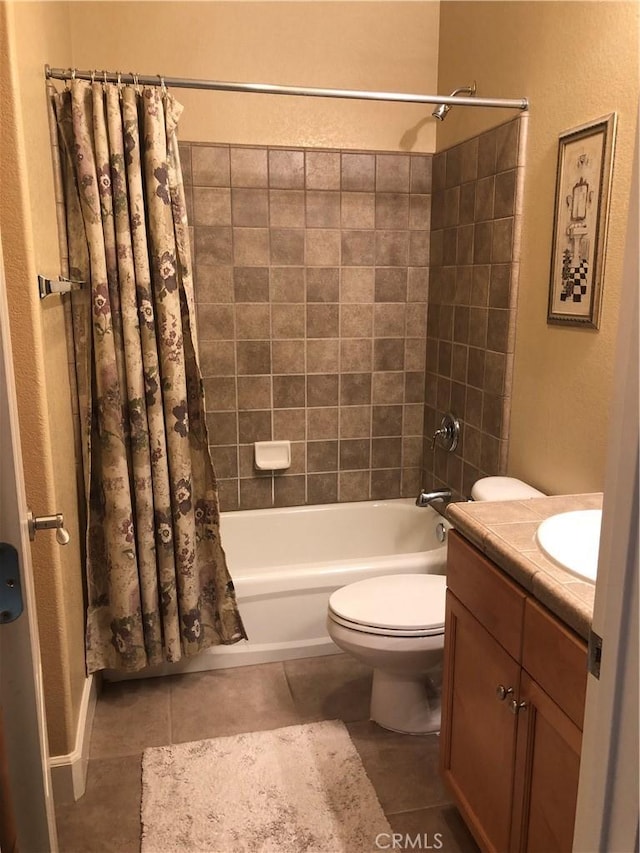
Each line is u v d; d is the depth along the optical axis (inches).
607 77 72.7
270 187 112.2
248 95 108.8
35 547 68.2
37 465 65.9
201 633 94.3
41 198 70.9
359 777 77.3
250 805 73.1
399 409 126.0
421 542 124.7
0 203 60.7
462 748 66.1
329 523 125.0
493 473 100.9
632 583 25.8
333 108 112.4
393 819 71.6
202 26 105.7
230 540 120.4
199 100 107.7
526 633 52.4
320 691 94.6
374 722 87.3
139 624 89.0
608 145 71.8
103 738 84.7
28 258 61.9
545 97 84.4
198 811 72.3
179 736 84.8
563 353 82.9
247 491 122.6
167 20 104.4
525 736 53.2
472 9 101.5
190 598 91.0
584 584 49.3
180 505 88.4
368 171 115.6
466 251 106.7
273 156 111.4
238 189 111.1
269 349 117.8
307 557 125.1
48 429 66.1
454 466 114.7
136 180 81.1
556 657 48.1
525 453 93.0
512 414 96.2
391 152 116.0
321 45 110.3
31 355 63.7
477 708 62.1
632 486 25.3
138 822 71.4
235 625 95.4
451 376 114.2
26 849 37.6
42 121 73.9
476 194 102.3
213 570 94.4
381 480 127.6
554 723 48.7
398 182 117.2
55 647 71.1
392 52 113.0
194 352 87.9
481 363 103.2
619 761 27.4
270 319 116.7
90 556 87.2
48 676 71.4
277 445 121.0
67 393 83.4
